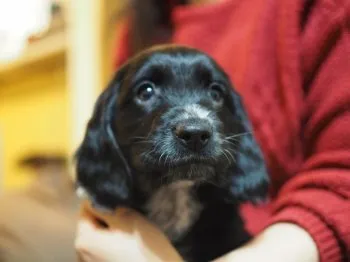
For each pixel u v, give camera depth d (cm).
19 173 384
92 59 289
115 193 106
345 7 104
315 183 96
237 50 135
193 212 113
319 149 105
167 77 106
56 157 346
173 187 110
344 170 95
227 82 114
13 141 405
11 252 177
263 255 87
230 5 149
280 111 120
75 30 297
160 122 99
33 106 378
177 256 98
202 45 153
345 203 91
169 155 96
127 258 96
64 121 342
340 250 89
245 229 116
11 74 384
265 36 126
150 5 179
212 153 96
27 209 198
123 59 183
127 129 107
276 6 127
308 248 87
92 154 109
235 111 115
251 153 112
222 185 104
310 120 110
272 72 124
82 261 101
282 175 120
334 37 106
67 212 199
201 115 98
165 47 112
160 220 114
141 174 104
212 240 112
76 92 301
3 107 416
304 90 117
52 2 310
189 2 182
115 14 253
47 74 354
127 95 108
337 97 100
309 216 91
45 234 179
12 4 190
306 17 119
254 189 109
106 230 102
